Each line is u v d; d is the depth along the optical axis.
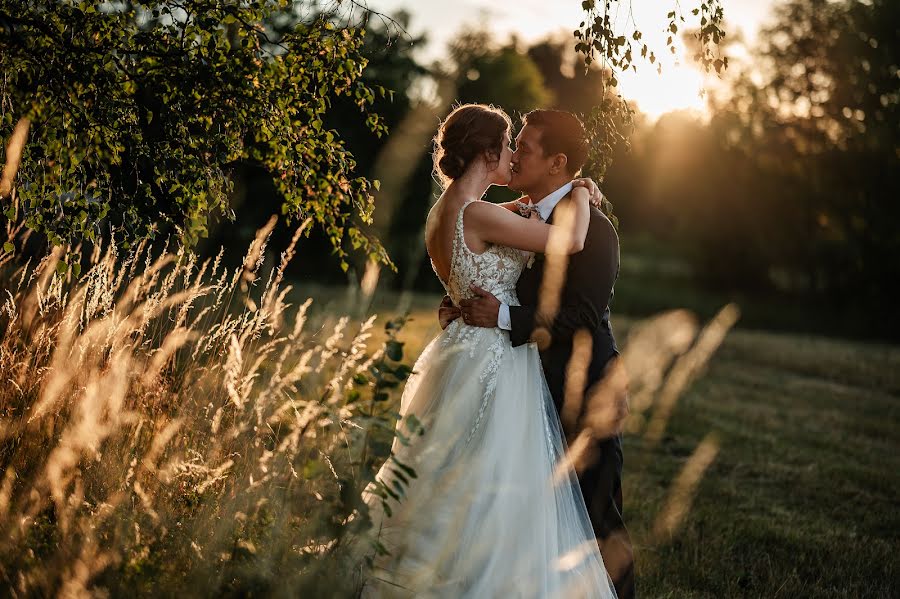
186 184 3.85
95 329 3.13
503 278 3.25
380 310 2.71
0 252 3.57
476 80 23.00
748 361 13.38
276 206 14.00
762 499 5.66
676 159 32.81
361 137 14.66
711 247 33.28
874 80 30.30
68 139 3.51
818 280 31.52
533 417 3.16
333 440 2.66
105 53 3.66
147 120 3.86
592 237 3.31
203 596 2.30
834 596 4.00
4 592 2.22
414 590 2.78
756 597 3.93
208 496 2.81
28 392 3.12
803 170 31.92
